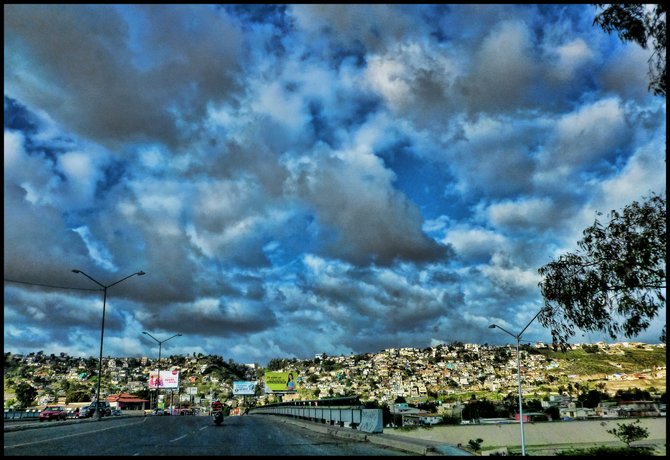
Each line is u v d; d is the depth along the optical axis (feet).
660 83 47.32
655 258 49.75
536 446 229.86
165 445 63.21
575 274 55.47
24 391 415.85
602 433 251.39
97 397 164.96
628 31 49.06
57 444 63.10
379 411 75.36
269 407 230.07
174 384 366.43
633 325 50.21
